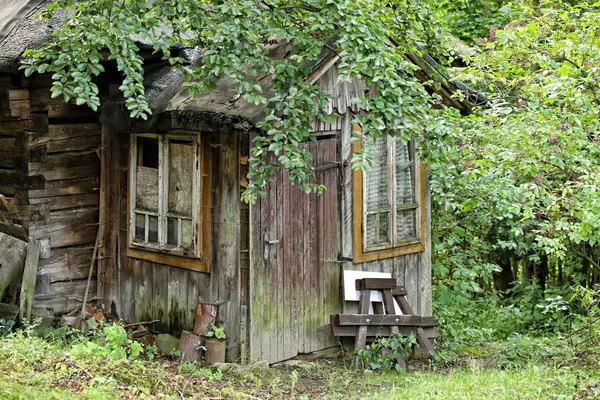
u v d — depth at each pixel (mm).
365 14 7453
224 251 8789
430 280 10539
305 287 9227
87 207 9867
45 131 9500
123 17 7012
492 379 8164
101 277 9914
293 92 7281
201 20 7188
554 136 8352
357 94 9492
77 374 6812
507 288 15070
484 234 12953
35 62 7348
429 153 8047
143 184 9484
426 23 9031
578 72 8680
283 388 8172
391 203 9984
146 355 8781
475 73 9367
